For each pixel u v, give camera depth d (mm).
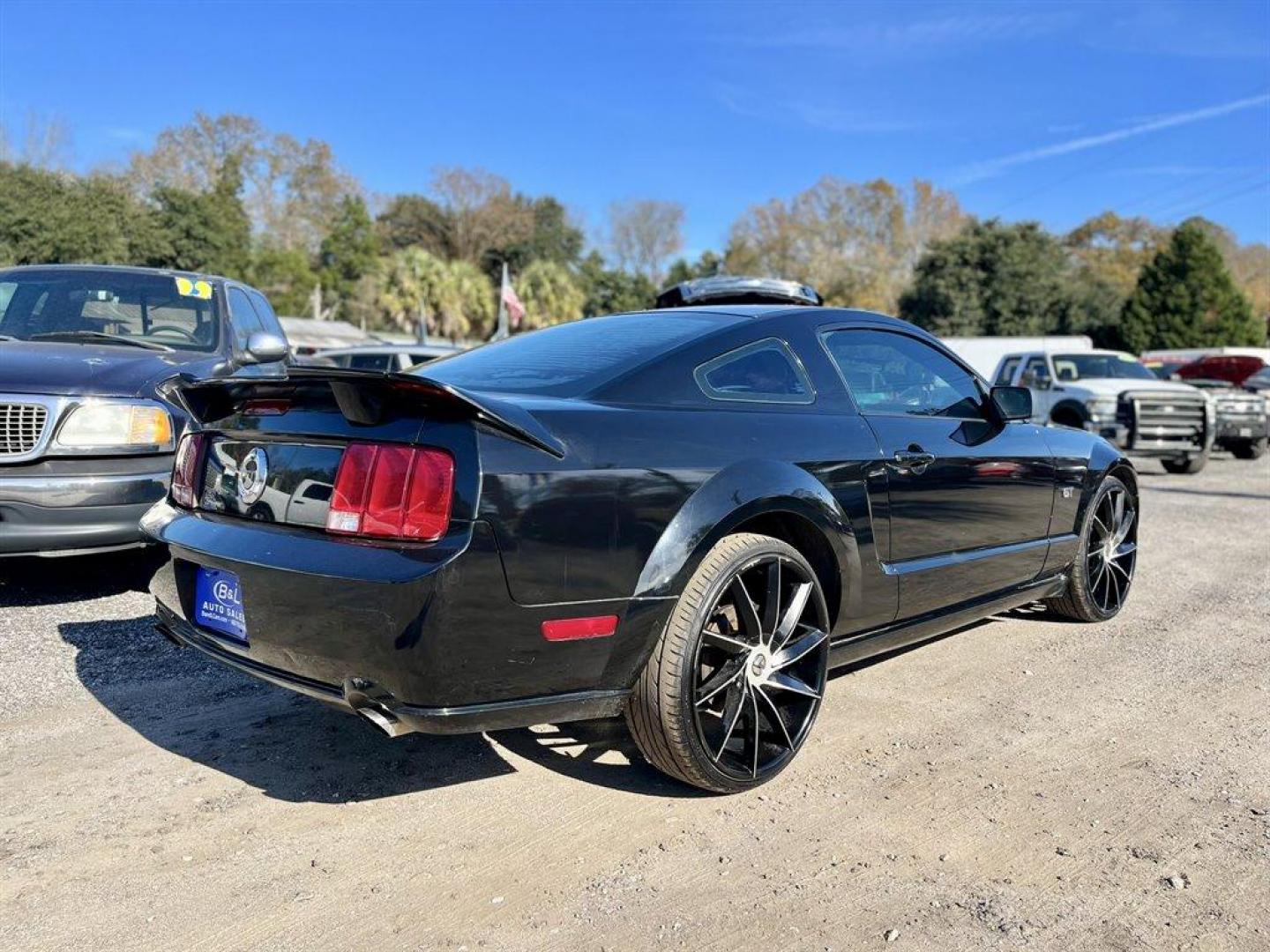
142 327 5402
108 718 3361
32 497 4098
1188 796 2902
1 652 3996
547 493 2377
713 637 2703
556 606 2396
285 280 62875
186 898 2289
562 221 78375
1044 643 4527
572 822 2691
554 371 2959
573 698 2520
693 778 2758
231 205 63188
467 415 2334
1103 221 72375
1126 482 5047
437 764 3055
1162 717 3568
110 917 2209
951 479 3570
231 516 2664
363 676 2324
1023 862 2500
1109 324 50562
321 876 2395
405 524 2285
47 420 4176
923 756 3176
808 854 2529
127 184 60031
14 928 2154
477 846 2555
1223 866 2486
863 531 3168
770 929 2191
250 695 3611
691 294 8383
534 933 2170
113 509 4262
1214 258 48000
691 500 2646
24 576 5250
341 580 2281
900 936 2166
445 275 44844
